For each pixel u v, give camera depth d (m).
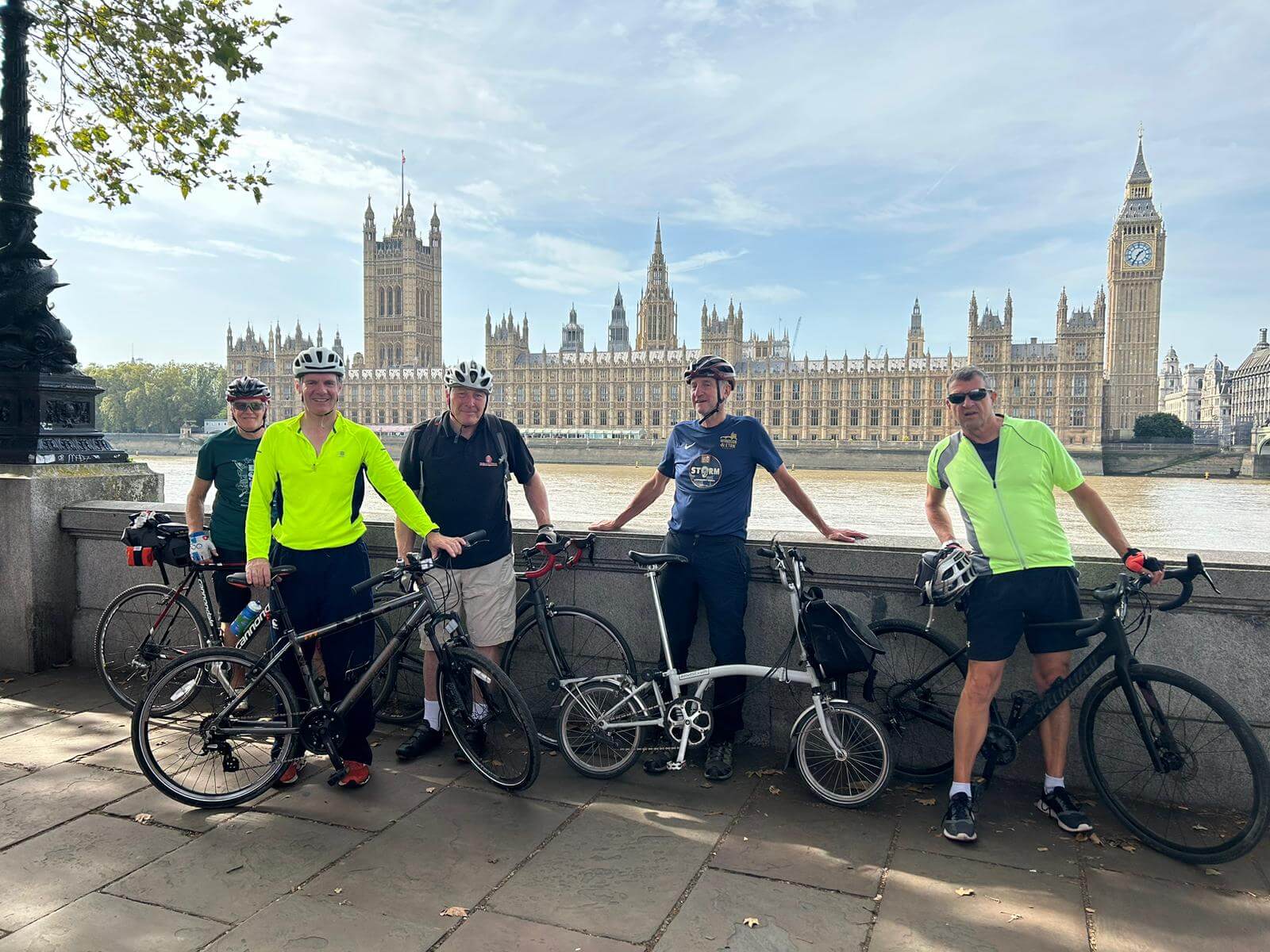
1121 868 3.78
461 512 4.98
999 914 3.40
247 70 7.49
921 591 4.88
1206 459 99.06
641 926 3.31
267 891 3.55
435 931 3.26
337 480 4.64
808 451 105.50
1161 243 135.50
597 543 5.62
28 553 6.71
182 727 4.46
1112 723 4.57
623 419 143.00
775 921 3.35
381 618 5.93
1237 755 4.32
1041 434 4.16
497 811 4.35
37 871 3.69
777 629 5.29
